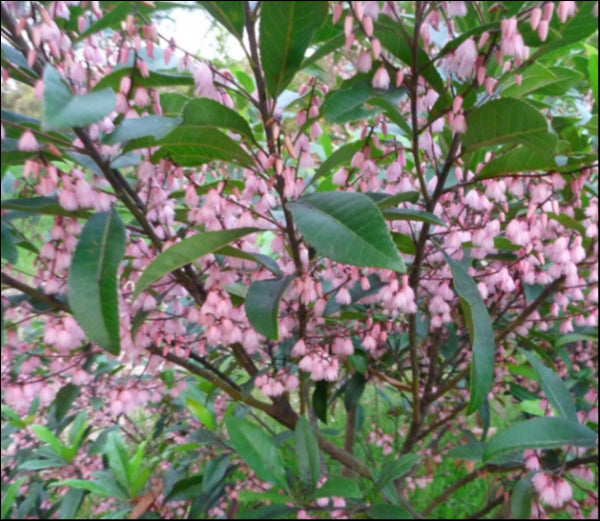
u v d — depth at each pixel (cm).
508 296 209
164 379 206
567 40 121
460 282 129
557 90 180
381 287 157
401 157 146
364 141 143
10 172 176
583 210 174
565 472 141
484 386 120
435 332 217
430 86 127
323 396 199
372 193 140
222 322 137
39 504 305
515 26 104
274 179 123
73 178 117
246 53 112
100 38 154
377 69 122
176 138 118
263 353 200
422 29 118
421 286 179
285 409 177
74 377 163
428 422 297
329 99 119
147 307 137
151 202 138
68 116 86
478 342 121
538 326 240
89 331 100
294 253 134
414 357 179
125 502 221
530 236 149
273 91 117
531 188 158
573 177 137
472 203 146
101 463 316
